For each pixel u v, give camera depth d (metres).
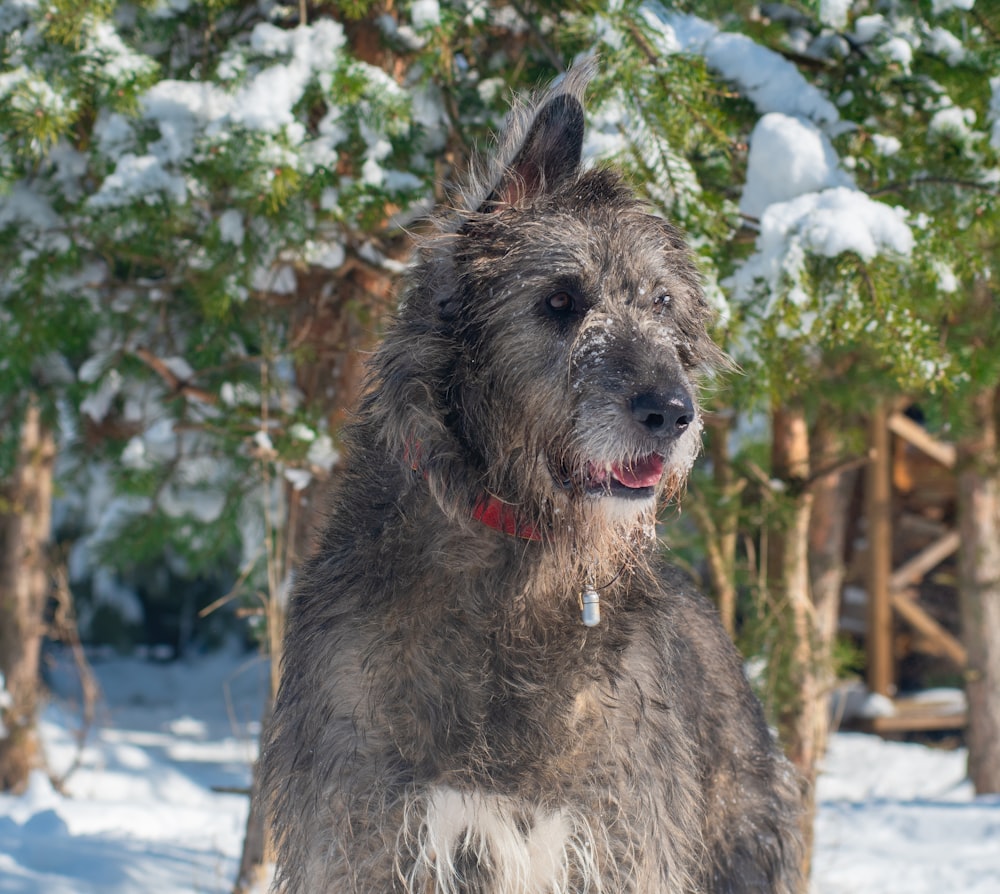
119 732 12.81
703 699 3.60
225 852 5.97
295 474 5.20
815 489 7.06
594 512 2.97
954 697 13.57
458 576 2.94
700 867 3.35
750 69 4.51
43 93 4.16
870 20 4.58
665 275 3.14
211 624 16.88
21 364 5.49
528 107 3.38
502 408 2.99
